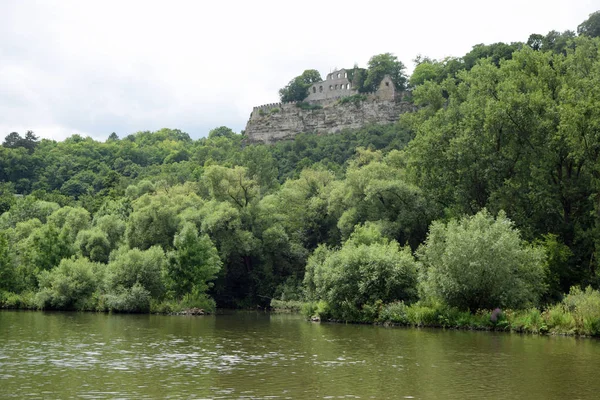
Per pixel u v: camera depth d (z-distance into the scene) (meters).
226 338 41.06
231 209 82.75
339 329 47.50
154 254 69.94
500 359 30.70
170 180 143.25
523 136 59.69
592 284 51.62
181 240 71.00
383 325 50.38
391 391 22.91
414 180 71.81
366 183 74.81
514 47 127.31
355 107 190.75
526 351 33.69
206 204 90.31
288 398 21.69
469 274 45.44
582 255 55.69
